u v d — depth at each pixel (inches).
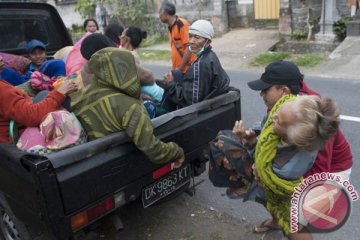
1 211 117.3
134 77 103.8
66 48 176.7
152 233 130.5
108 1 609.6
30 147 98.5
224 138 99.0
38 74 139.3
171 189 118.6
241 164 97.5
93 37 125.4
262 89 97.5
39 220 92.9
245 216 136.3
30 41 180.4
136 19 597.3
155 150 101.4
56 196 88.3
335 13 398.3
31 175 87.3
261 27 505.7
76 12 684.1
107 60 102.1
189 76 124.8
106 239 129.1
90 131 104.6
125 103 101.7
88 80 112.8
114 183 100.3
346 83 295.1
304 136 74.4
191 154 121.3
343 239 119.7
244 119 230.2
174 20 207.9
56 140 97.0
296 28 428.8
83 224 95.8
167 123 111.2
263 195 97.0
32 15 187.0
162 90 135.3
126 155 101.8
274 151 83.7
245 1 516.1
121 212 142.8
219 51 449.1
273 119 82.0
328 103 76.9
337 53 369.1
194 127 119.9
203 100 124.5
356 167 159.6
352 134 193.5
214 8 520.7
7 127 110.5
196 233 128.3
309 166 84.3
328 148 89.0
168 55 480.1
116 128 102.2
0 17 176.9
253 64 391.2
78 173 91.4
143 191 110.0
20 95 108.7
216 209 142.1
